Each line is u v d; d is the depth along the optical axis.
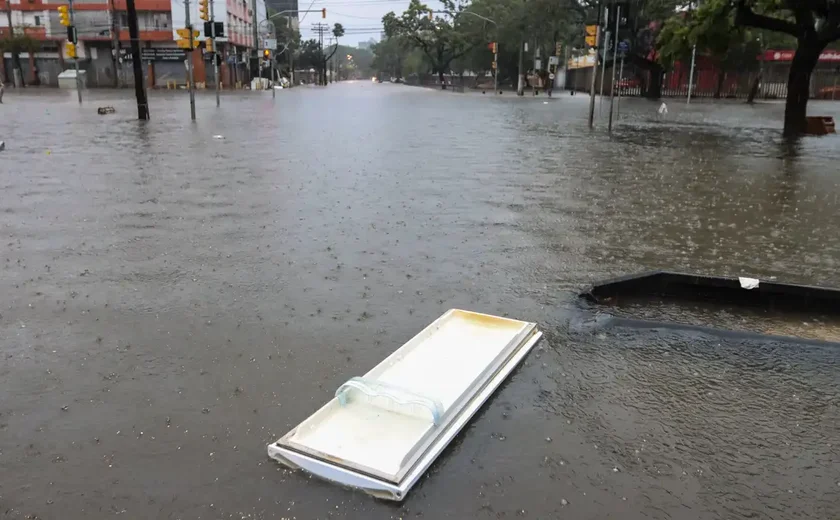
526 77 78.25
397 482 2.71
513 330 4.30
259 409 3.40
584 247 6.72
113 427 3.22
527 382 3.74
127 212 7.90
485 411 3.41
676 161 13.84
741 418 3.43
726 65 54.84
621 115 29.58
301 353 4.06
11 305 4.80
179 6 65.00
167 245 6.46
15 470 2.88
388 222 7.57
